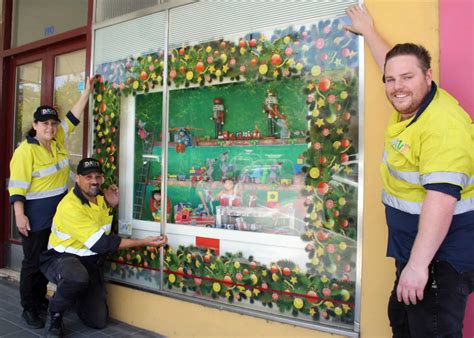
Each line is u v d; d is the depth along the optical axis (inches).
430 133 64.6
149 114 136.1
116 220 142.7
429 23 87.9
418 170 68.9
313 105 103.7
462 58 84.1
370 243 94.5
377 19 94.0
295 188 106.9
